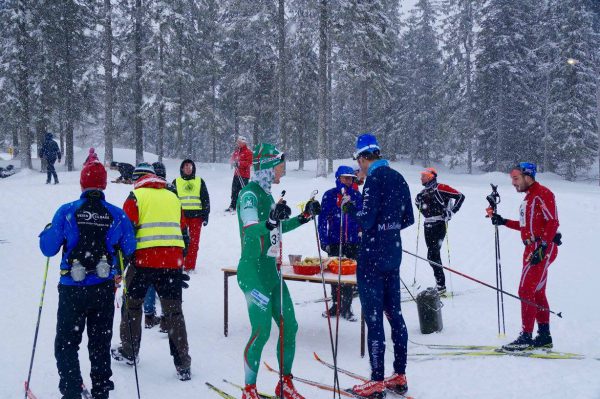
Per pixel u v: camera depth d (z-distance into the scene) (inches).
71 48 1109.1
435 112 1611.7
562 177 1379.2
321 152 866.8
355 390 154.8
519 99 1432.1
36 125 1133.7
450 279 305.9
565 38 1368.1
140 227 175.3
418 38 1667.1
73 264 139.8
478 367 177.3
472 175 1381.6
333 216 250.4
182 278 177.5
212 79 1395.2
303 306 275.3
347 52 960.9
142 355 195.8
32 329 219.0
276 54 1151.0
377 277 159.6
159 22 979.9
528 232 197.3
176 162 1156.5
